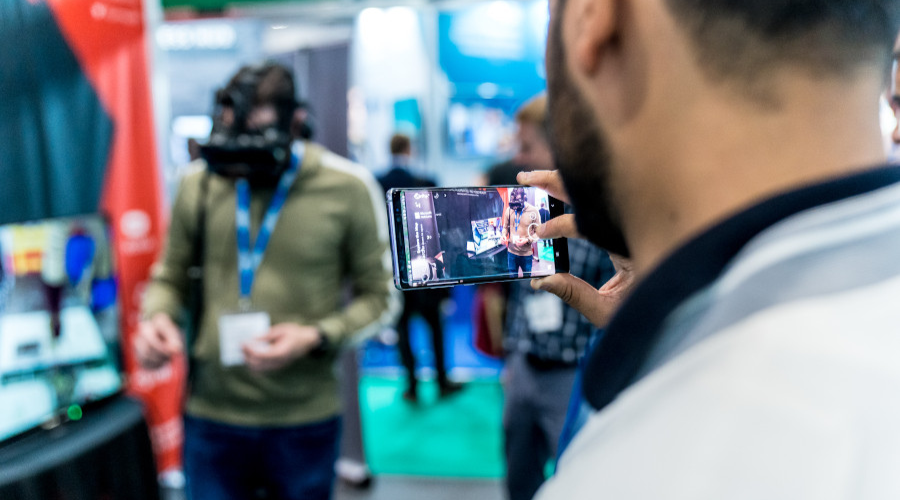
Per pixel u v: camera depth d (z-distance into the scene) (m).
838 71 0.26
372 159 5.35
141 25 2.55
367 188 1.74
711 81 0.27
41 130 2.03
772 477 0.20
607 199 0.32
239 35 4.52
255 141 1.56
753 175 0.26
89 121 2.25
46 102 2.06
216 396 1.63
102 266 1.67
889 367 0.22
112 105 2.37
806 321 0.23
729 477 0.21
